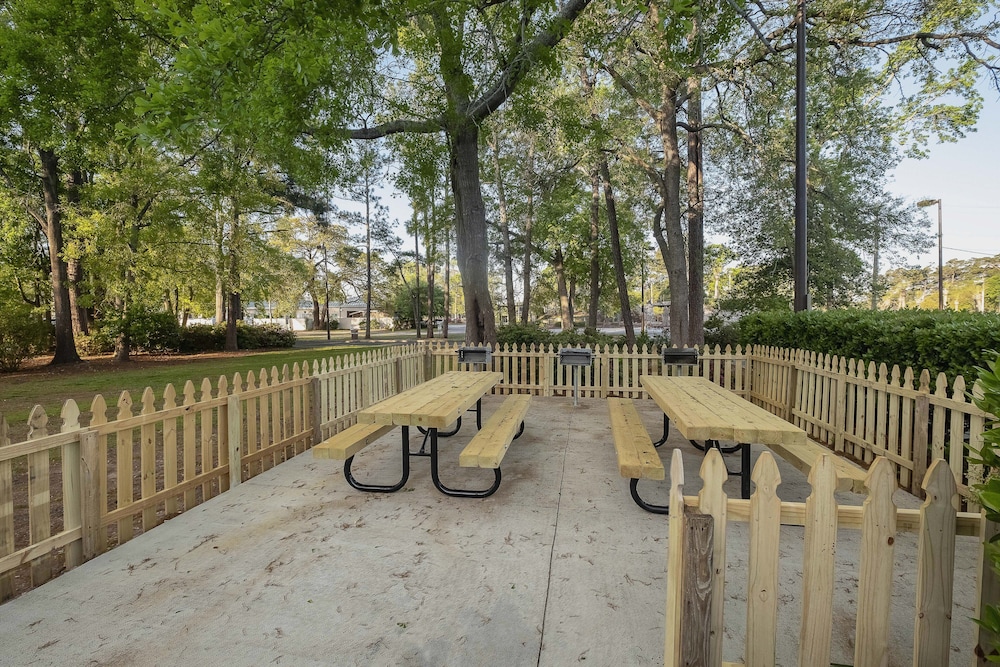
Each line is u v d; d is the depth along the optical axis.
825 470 1.73
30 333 16.64
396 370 8.47
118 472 3.43
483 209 11.45
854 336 5.82
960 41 11.68
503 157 21.39
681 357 8.24
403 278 40.16
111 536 3.75
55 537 2.99
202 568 3.08
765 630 1.75
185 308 31.48
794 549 3.31
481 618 2.56
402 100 10.94
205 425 4.22
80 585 2.89
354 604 2.69
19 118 10.91
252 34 5.18
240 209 22.12
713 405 4.23
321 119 9.82
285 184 25.48
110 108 10.81
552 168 20.30
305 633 2.44
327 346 30.09
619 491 4.39
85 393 11.41
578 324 36.66
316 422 5.92
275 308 48.31
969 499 3.67
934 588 1.70
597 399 9.23
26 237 21.88
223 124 6.61
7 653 2.28
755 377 8.40
